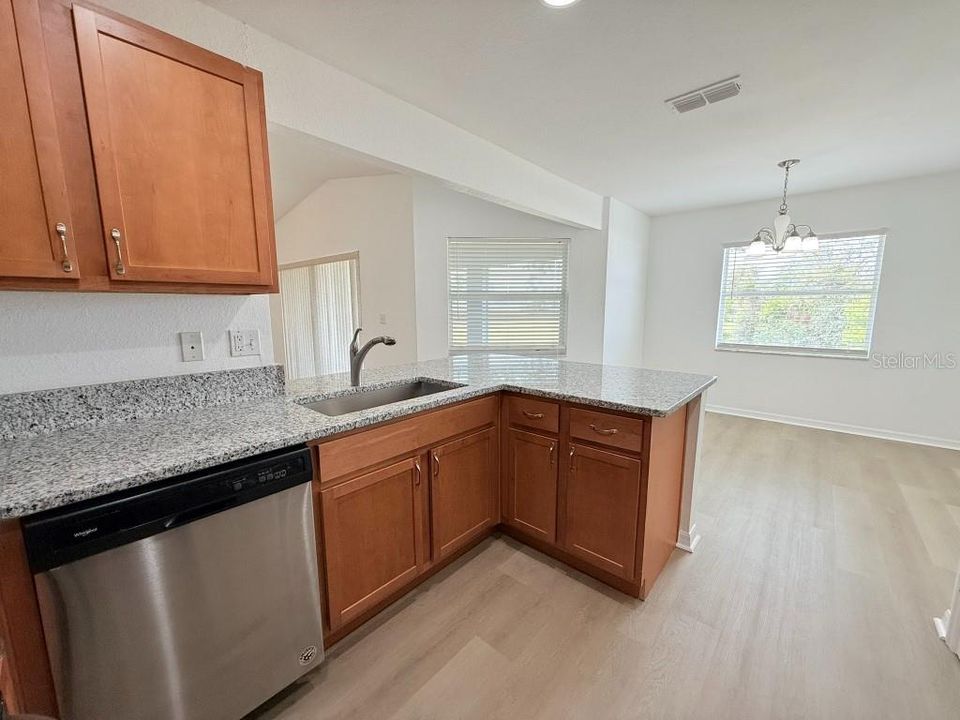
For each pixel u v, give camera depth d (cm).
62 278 107
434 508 181
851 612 169
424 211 407
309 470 129
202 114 126
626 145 276
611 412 173
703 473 304
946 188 340
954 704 130
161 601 103
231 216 135
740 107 224
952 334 350
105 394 136
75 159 106
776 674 141
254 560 119
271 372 176
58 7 100
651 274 505
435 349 425
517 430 207
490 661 148
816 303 409
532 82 198
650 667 145
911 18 152
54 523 87
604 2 145
